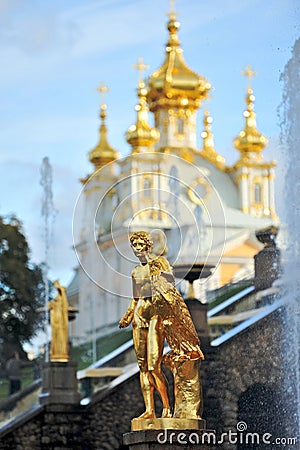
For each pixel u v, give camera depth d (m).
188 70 112.19
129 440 22.62
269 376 33.22
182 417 22.56
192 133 111.56
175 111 111.75
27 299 88.00
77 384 39.22
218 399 35.03
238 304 40.84
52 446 38.56
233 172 106.50
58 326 39.47
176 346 22.84
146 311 22.80
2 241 88.19
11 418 44.38
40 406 38.84
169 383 35.28
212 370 35.25
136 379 38.66
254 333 34.06
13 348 86.88
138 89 106.44
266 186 105.88
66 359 39.25
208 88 111.75
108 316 97.12
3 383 56.28
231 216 101.94
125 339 64.88
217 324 40.53
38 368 57.16
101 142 109.06
